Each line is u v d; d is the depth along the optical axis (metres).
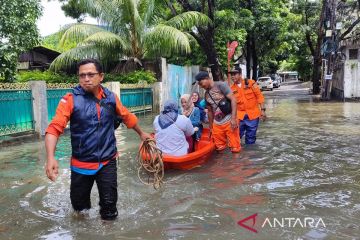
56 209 4.43
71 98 3.77
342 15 23.89
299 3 30.16
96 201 4.63
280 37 29.41
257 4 25.56
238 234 3.60
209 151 6.68
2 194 5.07
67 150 8.20
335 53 22.42
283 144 8.30
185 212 4.21
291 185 5.18
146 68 18.33
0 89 9.23
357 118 13.23
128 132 10.81
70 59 16.52
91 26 16.69
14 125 9.70
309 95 28.56
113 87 14.09
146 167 4.52
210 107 7.45
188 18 17.72
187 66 21.95
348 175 5.68
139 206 4.43
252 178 5.56
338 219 3.93
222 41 22.58
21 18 12.32
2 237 3.66
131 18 17.17
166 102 6.34
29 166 6.78
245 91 8.23
